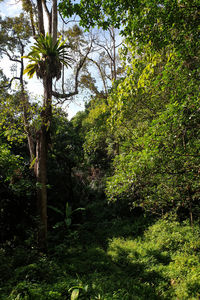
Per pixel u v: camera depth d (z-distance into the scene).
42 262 7.53
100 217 15.43
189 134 4.42
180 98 4.05
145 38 3.94
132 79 4.15
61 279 6.57
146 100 7.11
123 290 6.06
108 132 9.12
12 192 10.61
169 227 10.19
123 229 12.72
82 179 19.88
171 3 3.47
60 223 13.40
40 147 10.37
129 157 5.36
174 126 3.91
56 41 11.40
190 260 7.05
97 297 5.39
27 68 10.99
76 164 18.05
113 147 13.87
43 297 4.95
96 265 8.27
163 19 3.71
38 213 9.88
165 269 7.29
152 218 12.70
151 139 4.29
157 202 7.88
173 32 4.11
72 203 15.95
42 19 11.66
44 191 10.15
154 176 5.84
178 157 4.49
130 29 3.87
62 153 16.83
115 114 4.83
